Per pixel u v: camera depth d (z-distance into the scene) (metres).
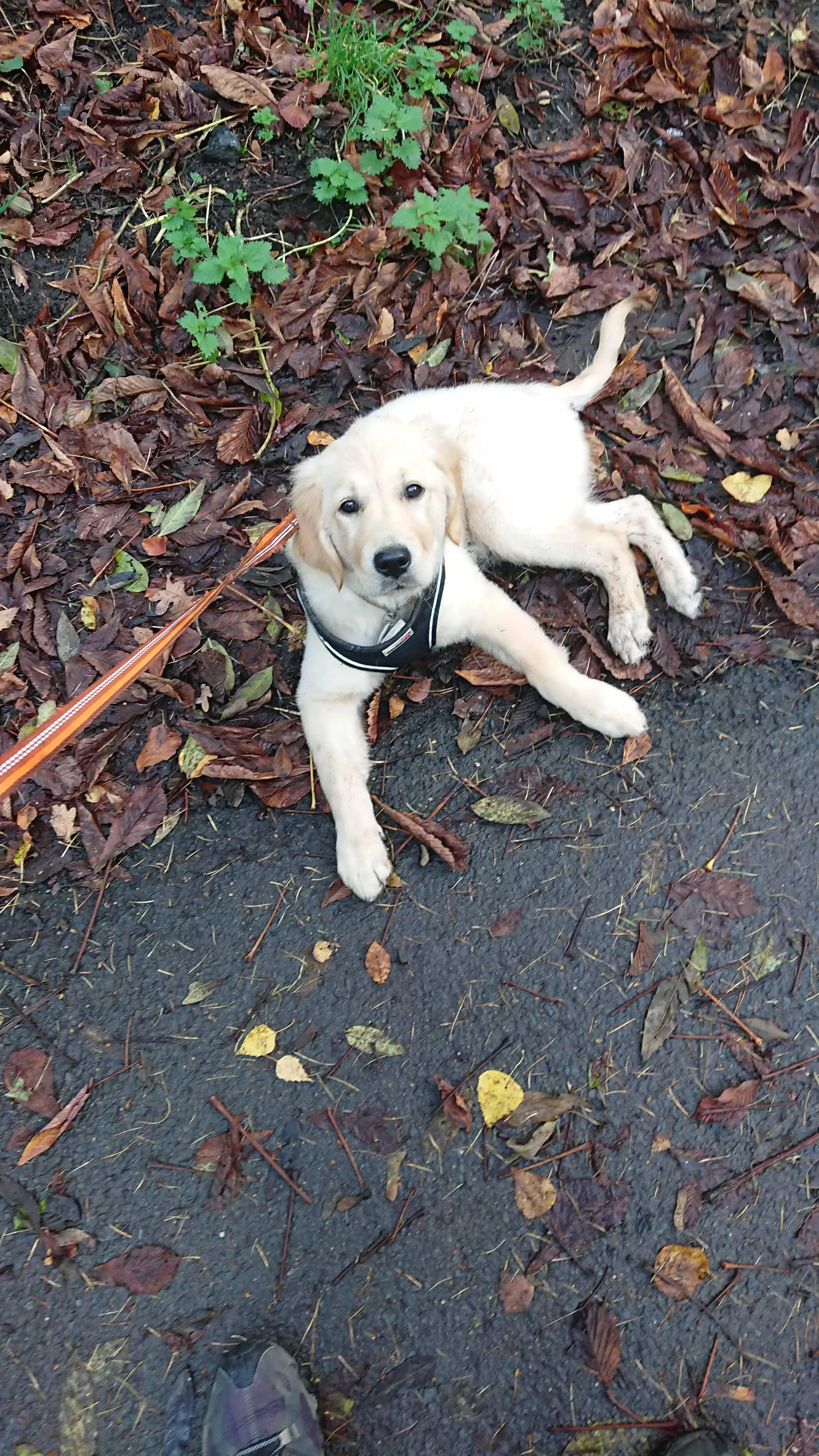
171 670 0.99
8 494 1.06
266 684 0.98
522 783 0.93
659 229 1.15
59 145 1.19
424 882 0.90
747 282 1.11
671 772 0.92
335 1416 0.75
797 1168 0.79
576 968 0.86
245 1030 0.86
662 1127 0.80
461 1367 0.75
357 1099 0.83
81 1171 0.82
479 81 1.22
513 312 1.14
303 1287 0.78
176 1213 0.80
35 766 0.70
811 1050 0.82
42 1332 0.77
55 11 1.23
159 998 0.88
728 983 0.84
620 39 1.22
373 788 0.95
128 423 1.09
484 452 0.96
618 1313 0.76
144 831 0.93
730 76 1.21
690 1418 0.73
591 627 0.99
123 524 1.06
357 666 0.87
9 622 1.01
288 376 1.12
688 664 0.96
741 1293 0.76
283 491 1.07
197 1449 0.74
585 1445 0.73
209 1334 0.77
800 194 1.14
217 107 1.21
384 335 1.12
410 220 1.09
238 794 0.95
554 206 1.17
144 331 1.13
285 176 1.19
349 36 1.17
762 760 0.92
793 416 1.05
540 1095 0.82
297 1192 0.81
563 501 0.98
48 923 0.91
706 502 1.02
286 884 0.91
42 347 1.12
